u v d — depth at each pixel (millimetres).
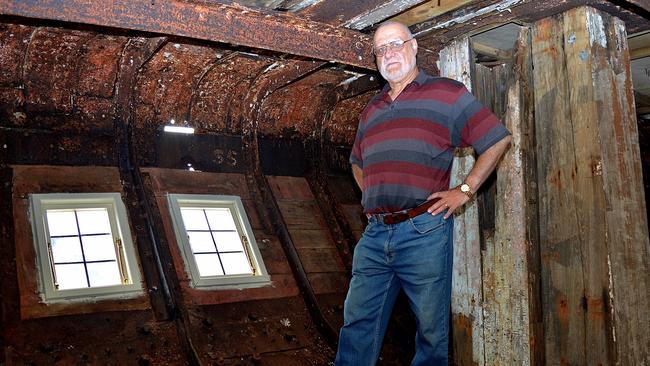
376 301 2186
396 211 2064
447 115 2037
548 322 2684
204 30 2180
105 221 3432
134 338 3018
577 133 2625
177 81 3777
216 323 3342
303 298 3822
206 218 3889
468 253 3049
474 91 3062
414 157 2037
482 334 2957
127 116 3699
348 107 4809
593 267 2518
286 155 4555
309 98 4520
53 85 3383
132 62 3457
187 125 4016
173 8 2096
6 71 3164
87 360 2797
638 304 2535
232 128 4250
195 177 3955
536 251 2865
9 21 2350
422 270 2021
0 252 2941
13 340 2711
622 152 2629
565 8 2711
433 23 2943
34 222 3139
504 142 2008
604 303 2463
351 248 4320
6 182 3178
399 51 2131
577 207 2600
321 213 4469
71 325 2904
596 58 2629
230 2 2223
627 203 2586
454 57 3146
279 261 3939
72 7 1870
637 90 4730
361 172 2480
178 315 3205
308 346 3508
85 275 3170
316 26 2561
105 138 3627
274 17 2379
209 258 3691
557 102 2727
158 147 3852
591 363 2506
